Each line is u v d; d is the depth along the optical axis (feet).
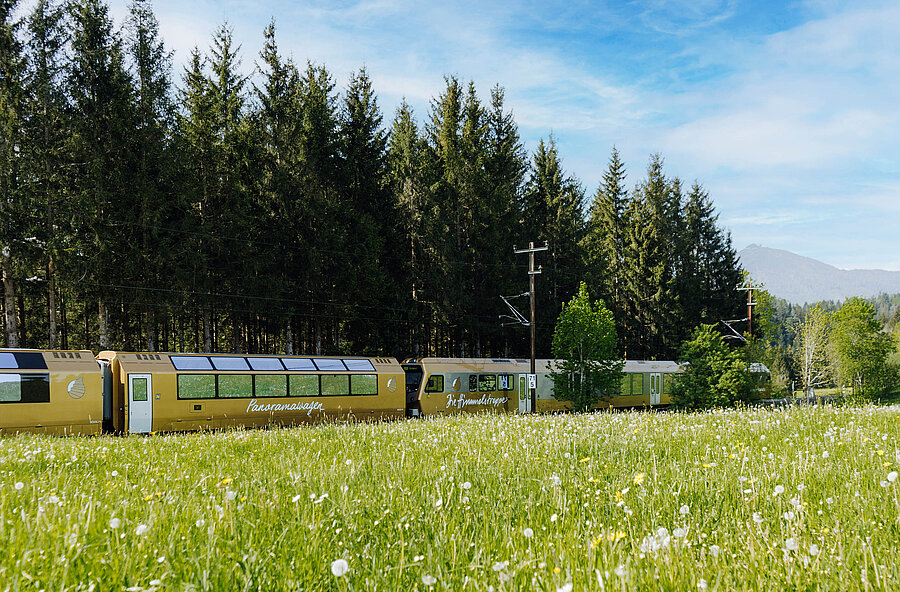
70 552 9.44
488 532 11.81
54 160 94.89
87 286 95.91
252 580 8.84
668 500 14.42
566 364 107.34
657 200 211.20
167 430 73.36
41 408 65.67
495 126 168.96
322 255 119.44
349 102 140.77
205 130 113.60
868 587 7.85
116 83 100.73
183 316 113.80
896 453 18.49
